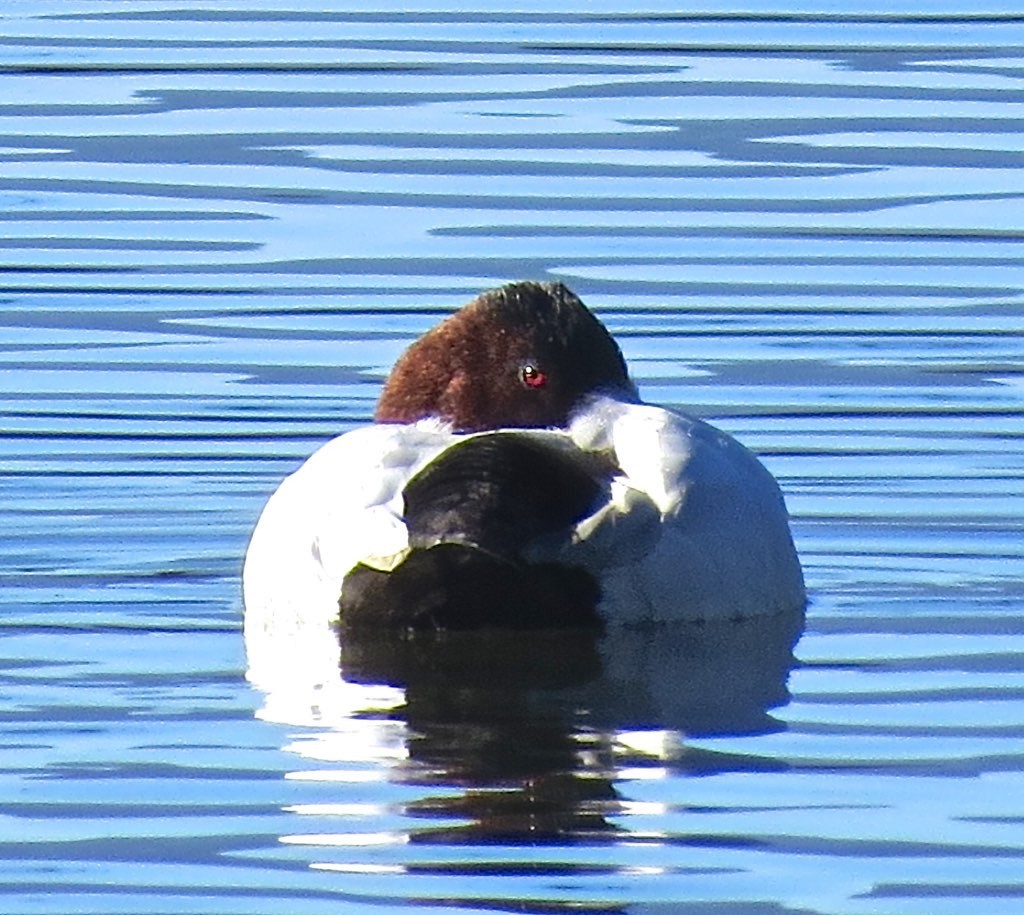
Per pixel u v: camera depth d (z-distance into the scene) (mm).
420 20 22469
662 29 22172
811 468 14852
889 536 13766
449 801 9820
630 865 9242
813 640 12023
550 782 10016
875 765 10219
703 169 19344
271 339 16922
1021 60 21359
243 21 22453
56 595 12750
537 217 18688
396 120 20250
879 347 16828
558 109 20438
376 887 9078
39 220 18688
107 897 9039
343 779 10070
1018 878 9125
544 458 11750
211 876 9188
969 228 18484
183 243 18297
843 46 21734
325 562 11852
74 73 21172
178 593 12812
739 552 12094
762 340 16969
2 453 15039
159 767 10219
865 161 19500
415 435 12156
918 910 8875
